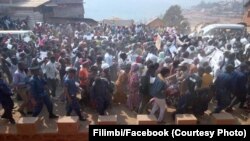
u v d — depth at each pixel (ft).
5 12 118.62
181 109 35.29
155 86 33.88
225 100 35.63
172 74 39.42
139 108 37.35
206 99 35.63
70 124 31.83
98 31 87.35
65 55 47.24
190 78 35.04
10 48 54.19
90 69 39.60
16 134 31.96
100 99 35.94
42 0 125.90
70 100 34.55
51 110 35.94
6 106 34.04
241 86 37.04
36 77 34.68
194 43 54.70
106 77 38.32
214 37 70.38
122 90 40.50
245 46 55.31
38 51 53.01
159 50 54.08
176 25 188.34
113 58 49.26
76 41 63.10
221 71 40.29
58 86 47.14
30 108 36.94
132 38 66.59
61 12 153.89
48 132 32.14
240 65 38.45
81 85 39.04
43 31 90.84
